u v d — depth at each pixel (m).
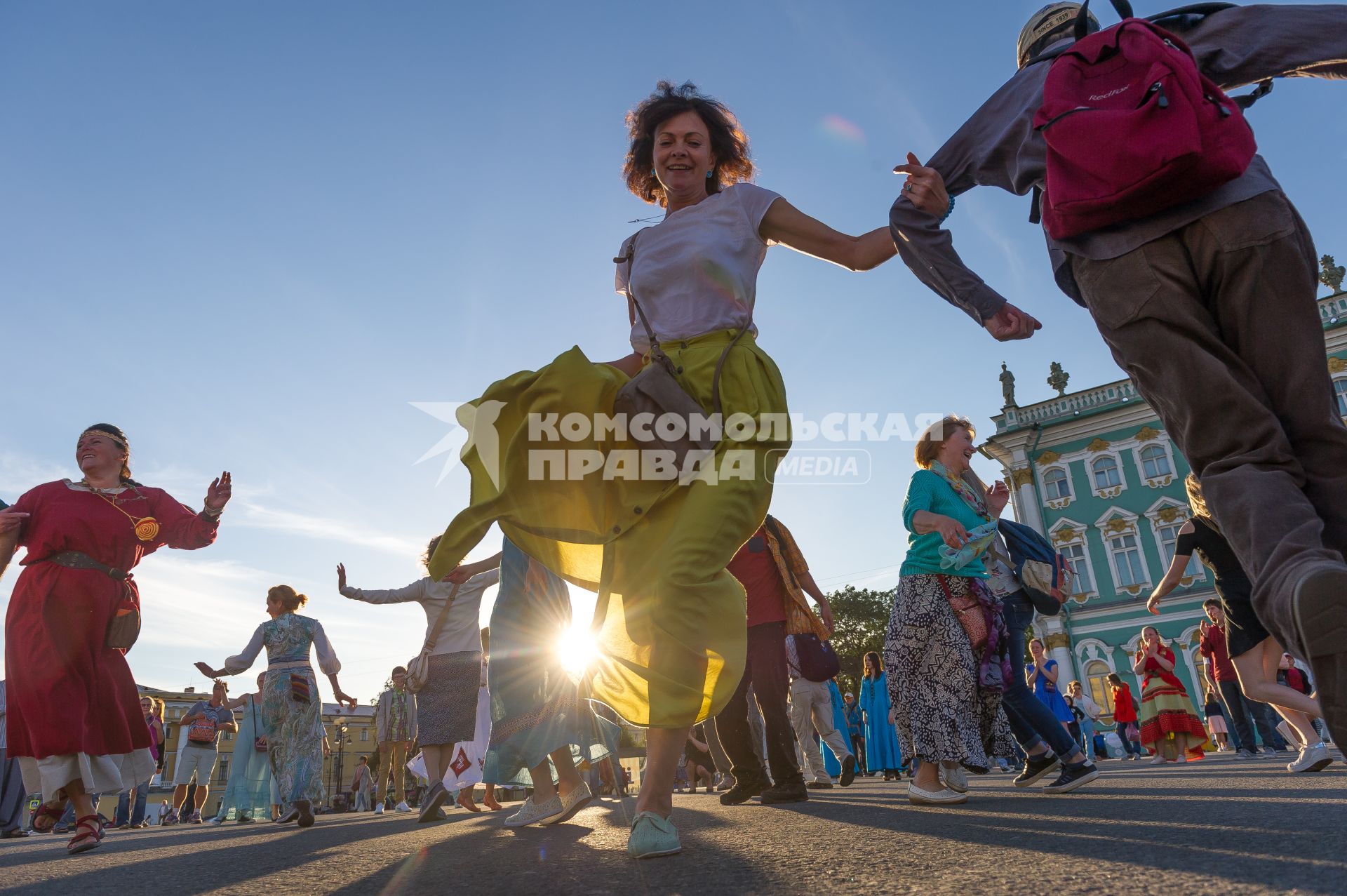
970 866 1.62
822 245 2.51
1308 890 1.19
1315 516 1.53
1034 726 4.02
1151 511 31.41
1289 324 1.68
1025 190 2.05
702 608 2.07
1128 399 32.56
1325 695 1.33
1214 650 9.32
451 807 8.14
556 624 3.60
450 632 5.62
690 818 3.32
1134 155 1.68
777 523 4.65
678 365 2.35
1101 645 31.38
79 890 2.09
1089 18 2.03
